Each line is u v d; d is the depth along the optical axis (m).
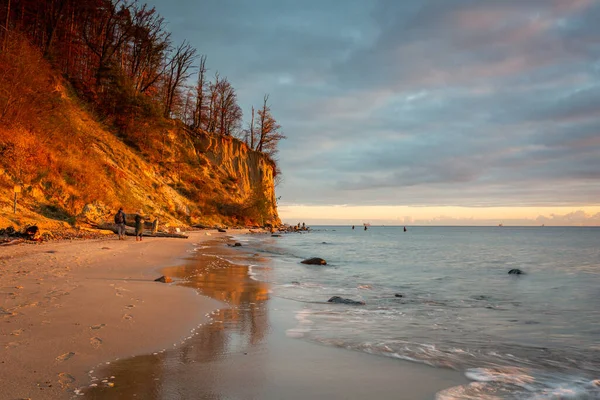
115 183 33.78
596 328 7.44
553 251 36.12
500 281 14.94
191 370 4.41
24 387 3.65
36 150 25.11
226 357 4.94
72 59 47.09
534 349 5.99
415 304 9.80
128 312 6.75
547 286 13.61
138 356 4.77
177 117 69.00
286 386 4.10
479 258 26.83
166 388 3.86
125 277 10.70
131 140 47.62
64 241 19.75
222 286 10.70
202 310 7.57
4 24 37.59
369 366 4.90
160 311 7.07
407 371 4.78
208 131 75.44
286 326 6.76
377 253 30.36
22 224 19.98
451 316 8.40
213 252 21.48
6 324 5.54
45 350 4.64
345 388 4.13
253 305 8.44
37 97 27.31
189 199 52.41
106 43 49.31
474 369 4.96
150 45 55.75
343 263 21.41
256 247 29.19
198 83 73.12
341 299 9.38
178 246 23.09
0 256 13.02
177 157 56.41
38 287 8.30
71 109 34.94
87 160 30.73
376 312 8.50
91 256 14.50
